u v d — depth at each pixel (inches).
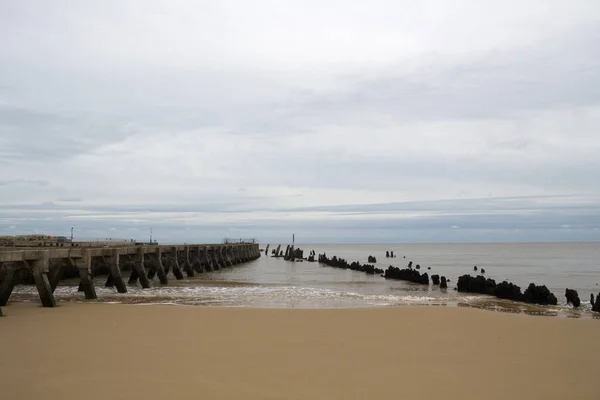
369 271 2021.4
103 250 1015.6
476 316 657.6
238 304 880.9
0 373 363.6
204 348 453.1
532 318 646.5
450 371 384.8
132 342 476.1
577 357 434.6
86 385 335.9
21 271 799.1
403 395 325.4
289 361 409.1
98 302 861.2
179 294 1044.5
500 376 372.5
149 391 325.1
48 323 586.9
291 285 1370.6
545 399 321.1
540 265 2866.6
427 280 1515.7
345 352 444.5
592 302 989.8
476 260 3595.0
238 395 320.5
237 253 2864.2
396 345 476.4
